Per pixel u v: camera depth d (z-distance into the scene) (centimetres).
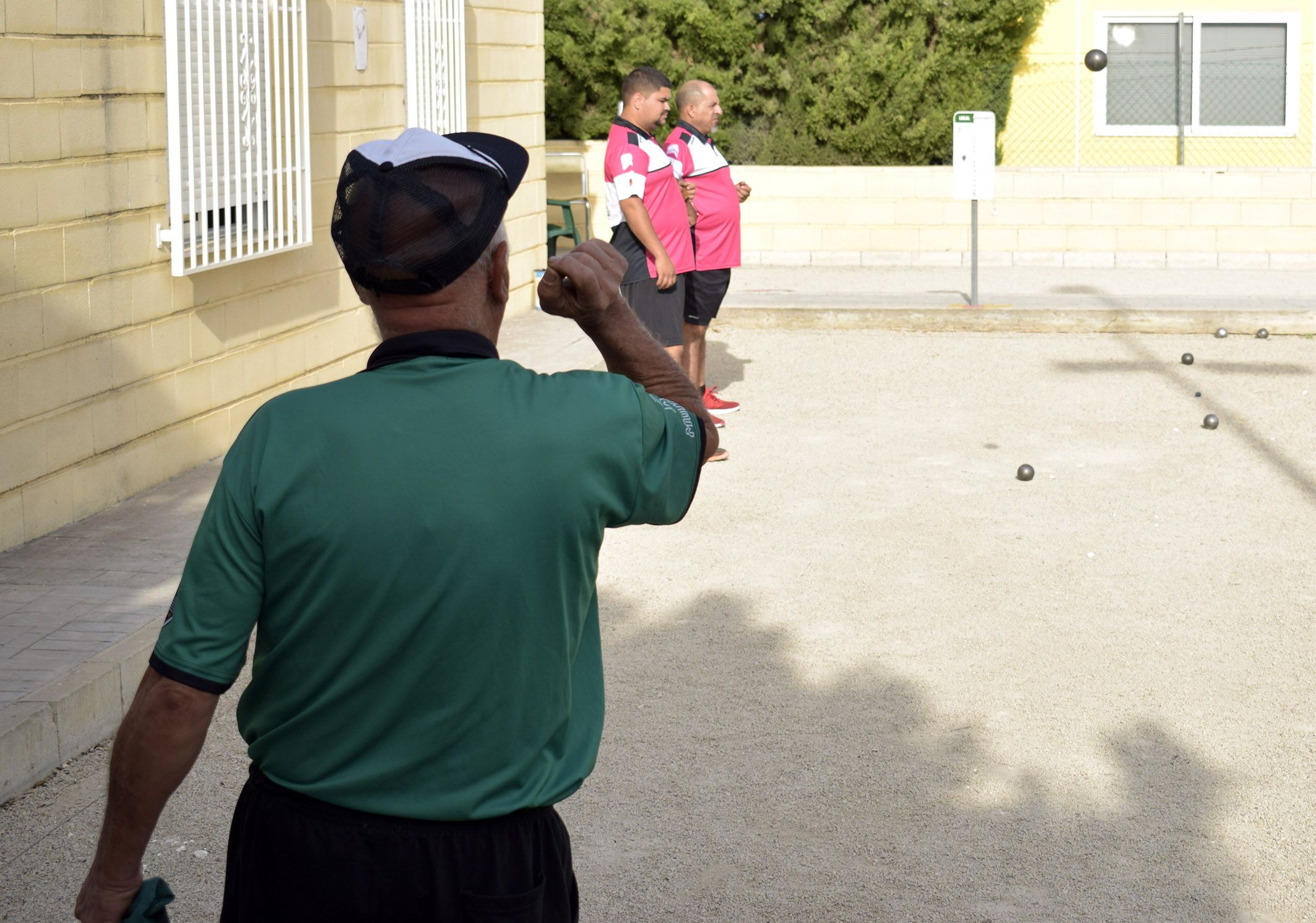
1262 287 1502
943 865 382
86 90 645
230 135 764
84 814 415
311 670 197
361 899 199
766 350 1231
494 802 202
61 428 639
